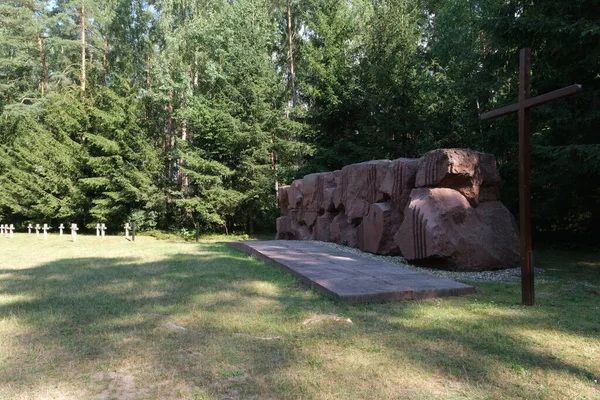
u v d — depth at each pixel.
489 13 13.59
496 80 14.20
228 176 21.06
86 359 3.82
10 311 5.48
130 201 22.42
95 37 25.88
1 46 26.45
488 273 7.92
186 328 4.68
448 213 8.03
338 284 6.32
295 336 4.34
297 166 22.55
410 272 7.38
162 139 24.06
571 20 8.95
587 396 3.04
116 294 6.35
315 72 22.03
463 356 3.79
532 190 12.86
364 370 3.51
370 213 10.30
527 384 3.24
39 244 16.42
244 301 5.81
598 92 9.81
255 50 20.86
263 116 20.33
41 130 24.73
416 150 18.92
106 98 23.56
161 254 11.51
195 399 3.07
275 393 3.14
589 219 12.44
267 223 23.22
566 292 6.30
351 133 21.72
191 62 23.12
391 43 19.69
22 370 3.59
